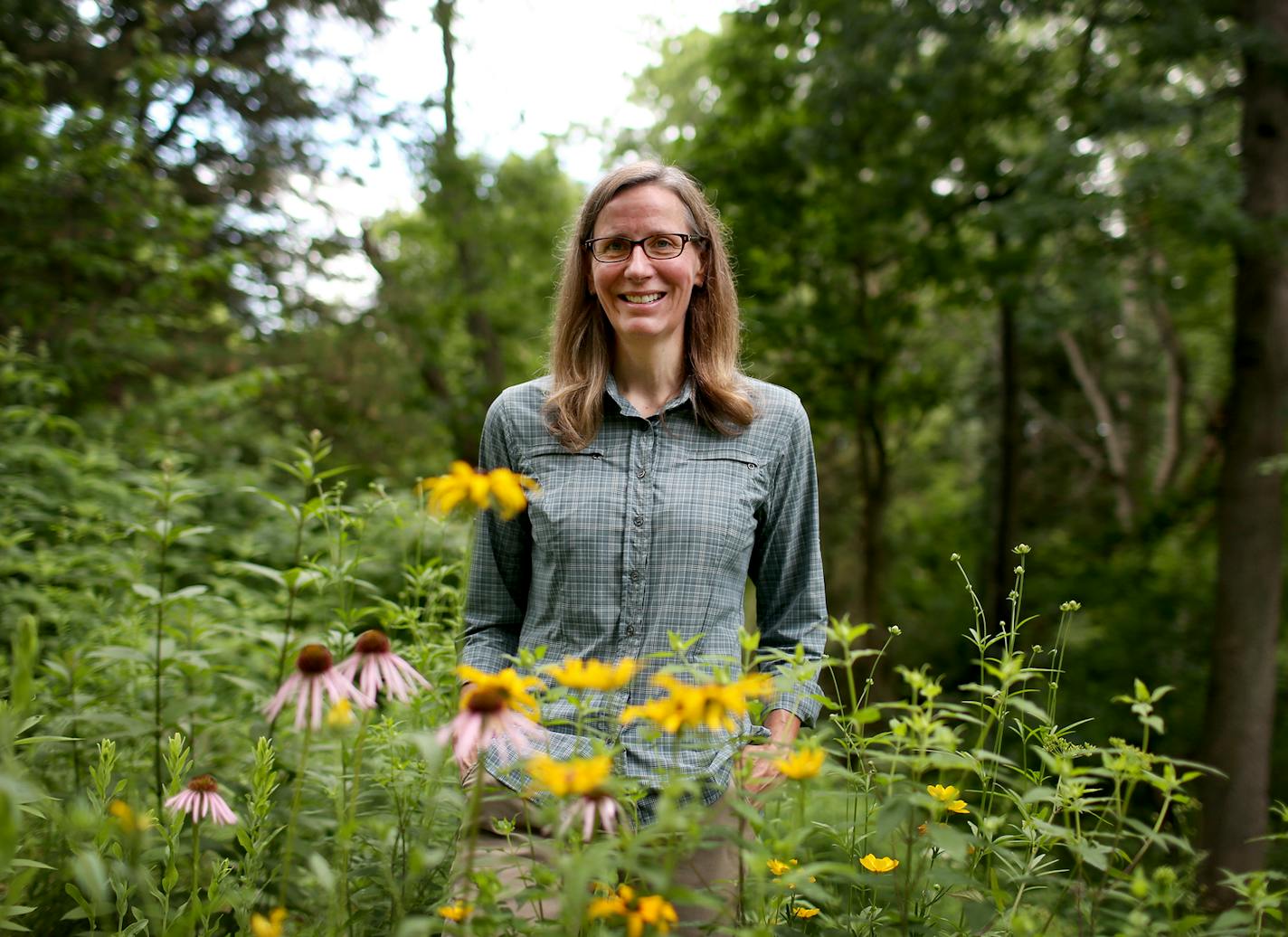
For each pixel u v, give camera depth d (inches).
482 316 467.2
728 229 82.4
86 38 320.8
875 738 52.3
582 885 40.4
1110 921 54.6
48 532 158.2
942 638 443.8
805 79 362.6
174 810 61.5
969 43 293.1
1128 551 461.1
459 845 58.4
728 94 413.4
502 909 49.1
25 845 69.5
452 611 100.0
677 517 69.4
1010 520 406.6
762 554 77.0
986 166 328.2
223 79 359.9
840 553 546.6
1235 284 280.5
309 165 396.2
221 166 379.2
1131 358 589.3
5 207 219.1
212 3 366.0
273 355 366.3
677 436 72.7
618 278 71.6
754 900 51.8
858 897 64.3
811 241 375.2
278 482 286.4
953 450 646.5
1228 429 278.1
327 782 77.7
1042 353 562.3
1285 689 349.1
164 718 84.2
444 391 453.1
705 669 64.7
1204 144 280.8
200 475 245.4
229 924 71.2
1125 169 267.1
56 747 85.6
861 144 332.2
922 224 380.5
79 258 223.1
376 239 505.0
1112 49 299.7
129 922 68.9
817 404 396.5
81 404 248.1
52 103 304.3
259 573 86.8
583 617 68.7
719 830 45.4
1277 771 318.3
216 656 119.2
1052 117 319.3
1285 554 363.9
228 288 361.4
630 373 75.2
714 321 76.2
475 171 442.3
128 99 253.9
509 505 47.3
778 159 364.5
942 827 46.5
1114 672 370.9
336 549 93.0
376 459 377.7
